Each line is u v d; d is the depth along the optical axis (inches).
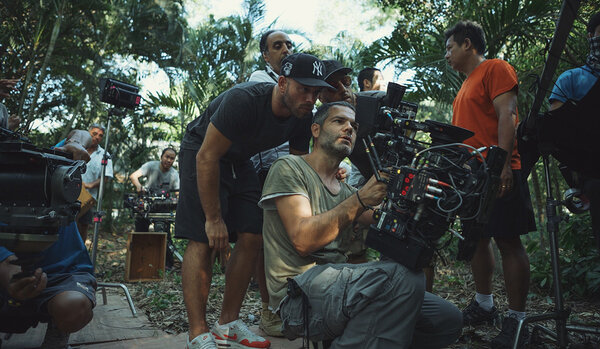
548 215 95.6
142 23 390.9
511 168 114.4
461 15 219.9
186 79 383.6
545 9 193.5
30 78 344.8
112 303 156.3
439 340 78.7
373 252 187.5
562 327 93.5
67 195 68.9
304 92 90.0
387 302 68.8
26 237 67.2
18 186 68.0
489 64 119.4
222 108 92.4
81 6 338.3
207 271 97.7
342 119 89.2
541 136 87.4
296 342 110.1
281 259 87.5
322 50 384.8
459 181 68.8
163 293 177.8
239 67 388.8
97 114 417.7
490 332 119.5
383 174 74.1
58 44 349.4
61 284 85.0
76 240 94.1
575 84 96.3
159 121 436.5
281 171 85.5
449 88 217.0
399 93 79.0
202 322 94.7
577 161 83.0
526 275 111.4
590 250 164.1
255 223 104.3
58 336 109.3
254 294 174.7
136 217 263.1
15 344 102.4
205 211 94.7
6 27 331.0
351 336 70.1
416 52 223.1
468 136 74.0
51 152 75.4
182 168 103.2
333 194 90.3
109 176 251.9
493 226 111.1
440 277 193.5
